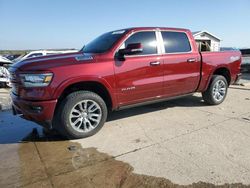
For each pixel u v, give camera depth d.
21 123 5.30
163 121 5.03
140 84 4.64
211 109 5.84
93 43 5.20
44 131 4.72
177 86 5.26
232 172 3.05
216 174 3.02
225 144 3.84
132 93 4.61
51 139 4.28
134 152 3.67
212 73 5.85
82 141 4.14
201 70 5.61
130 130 4.57
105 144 3.99
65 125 4.02
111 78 4.28
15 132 4.73
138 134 4.37
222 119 5.06
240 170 3.09
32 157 3.62
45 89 3.76
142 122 5.00
